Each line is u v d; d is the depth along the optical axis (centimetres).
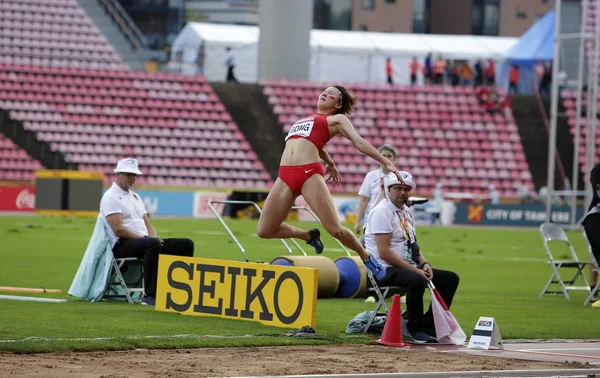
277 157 11350
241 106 11656
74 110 11088
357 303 3120
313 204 2205
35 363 1769
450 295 2445
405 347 2191
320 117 2222
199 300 2577
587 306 3284
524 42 13125
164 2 16988
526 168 11819
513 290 3816
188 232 7056
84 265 2942
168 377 1659
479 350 2180
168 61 13600
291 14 11688
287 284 2362
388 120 11981
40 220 8188
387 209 2411
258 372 1731
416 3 17412
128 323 2384
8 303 2772
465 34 17562
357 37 13725
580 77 8038
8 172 10312
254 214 9875
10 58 12581
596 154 12038
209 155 11162
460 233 8356
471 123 12106
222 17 17712
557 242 7325
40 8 13012
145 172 10850
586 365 1970
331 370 1777
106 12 13850
